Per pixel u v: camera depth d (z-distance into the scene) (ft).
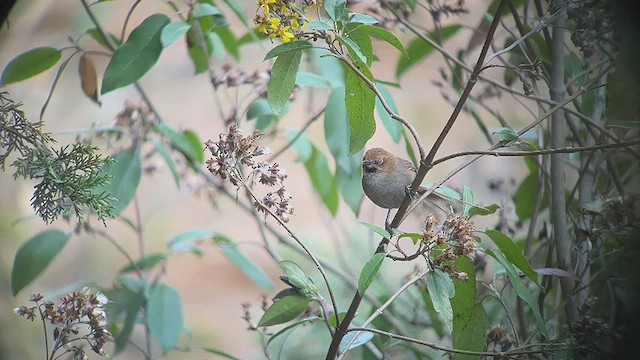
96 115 50.21
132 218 53.11
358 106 18.39
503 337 21.93
